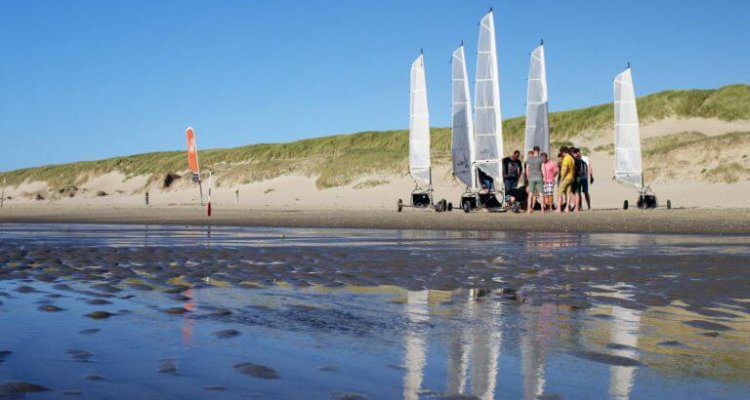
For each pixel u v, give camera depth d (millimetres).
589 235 12453
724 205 33000
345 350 3141
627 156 28062
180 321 3855
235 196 71438
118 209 37281
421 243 10320
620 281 5660
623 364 2895
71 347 3148
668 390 2498
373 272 6375
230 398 2336
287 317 4016
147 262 7352
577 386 2547
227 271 6477
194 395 2373
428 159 27344
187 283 5605
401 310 4289
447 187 57219
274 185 74250
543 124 25000
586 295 4914
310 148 92688
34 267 6840
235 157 93375
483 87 24688
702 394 2443
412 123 27453
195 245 9969
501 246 9586
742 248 8977
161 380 2574
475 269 6586
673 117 73750
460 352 3111
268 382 2561
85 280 5770
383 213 23984
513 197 22469
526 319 3971
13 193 106000
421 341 3352
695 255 7875
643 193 27297
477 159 24781
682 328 3697
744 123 70625
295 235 12820
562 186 20000
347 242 10633
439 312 4211
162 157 101938
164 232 14289
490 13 24484
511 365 2873
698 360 2967
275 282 5680
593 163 62938
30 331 3523
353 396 2377
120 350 3100
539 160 19812
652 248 9039
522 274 6176
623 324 3812
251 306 4418
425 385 2543
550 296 4875
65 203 67562
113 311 4184
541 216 17828
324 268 6707
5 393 2357
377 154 74125
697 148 53094
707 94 75312
